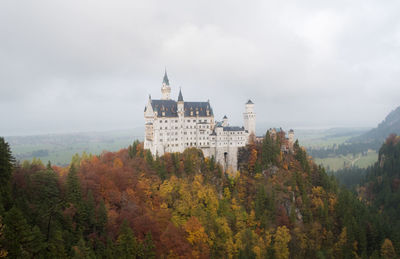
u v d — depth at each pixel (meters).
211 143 182.62
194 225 116.06
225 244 119.56
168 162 155.62
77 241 86.50
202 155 175.38
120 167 138.50
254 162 174.25
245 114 197.25
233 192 158.12
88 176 119.56
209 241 116.81
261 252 123.06
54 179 100.06
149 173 141.75
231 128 183.88
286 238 129.62
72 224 90.25
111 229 99.19
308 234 141.50
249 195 157.50
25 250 71.38
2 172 85.69
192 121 181.38
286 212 148.12
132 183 130.38
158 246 100.62
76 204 97.12
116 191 118.69
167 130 173.38
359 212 158.38
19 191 91.25
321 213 149.25
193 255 104.69
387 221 169.38
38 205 88.81
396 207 197.62
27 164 122.56
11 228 71.00
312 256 134.62
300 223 146.75
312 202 157.38
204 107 189.00
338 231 146.75
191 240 112.25
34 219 84.00
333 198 163.00
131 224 104.62
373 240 143.00
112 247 88.81
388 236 146.00
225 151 182.88
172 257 99.94
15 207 75.25
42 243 75.94
